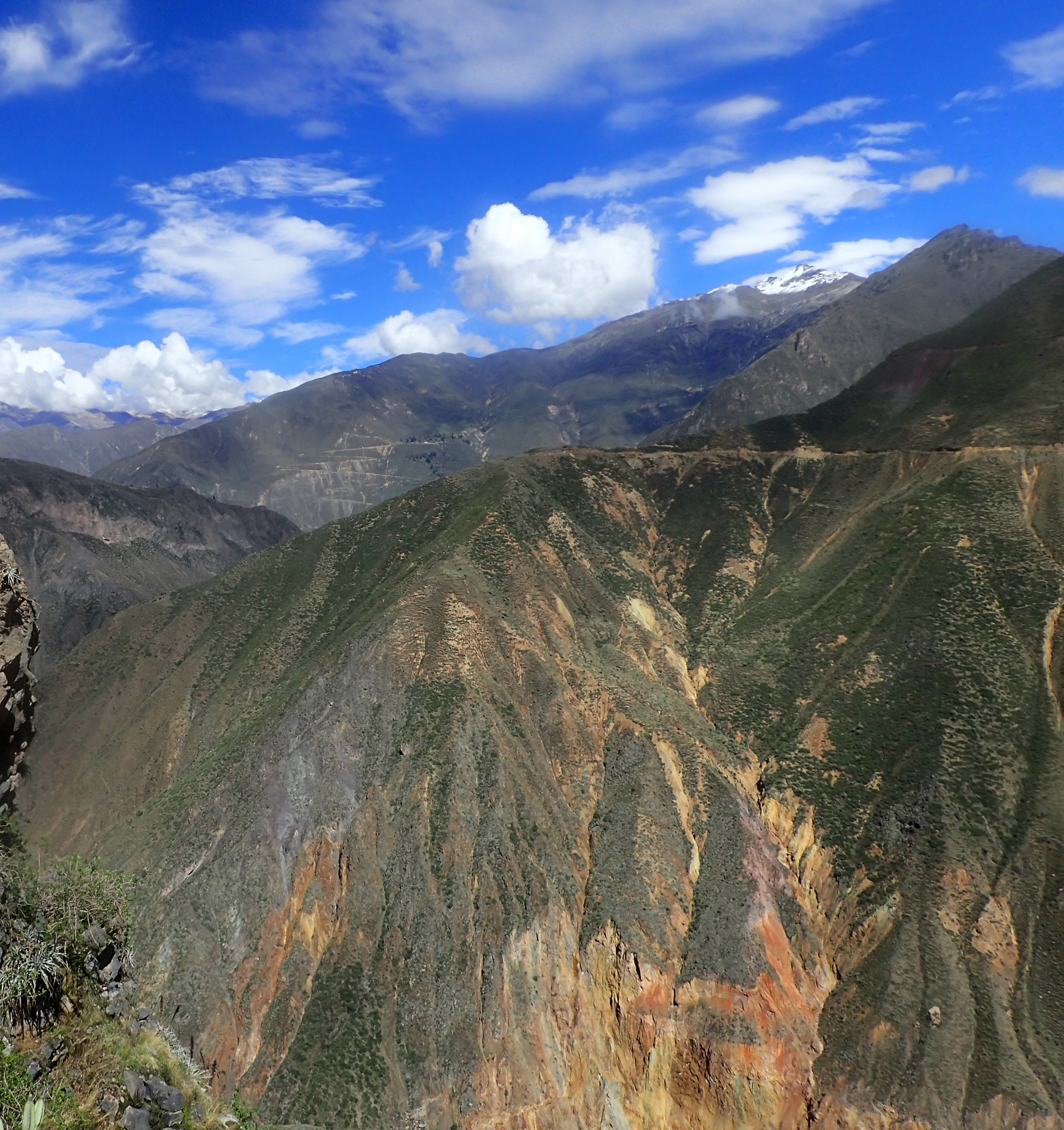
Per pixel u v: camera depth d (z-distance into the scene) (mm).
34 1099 13055
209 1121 17516
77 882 18156
